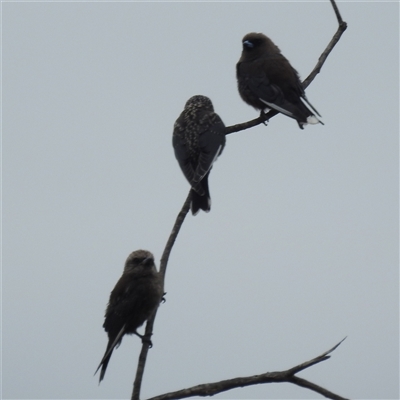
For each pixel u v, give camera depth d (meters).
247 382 7.58
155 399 7.54
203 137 12.84
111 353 10.92
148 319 11.85
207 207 12.20
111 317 11.64
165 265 9.24
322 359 7.51
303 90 13.73
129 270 11.88
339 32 13.09
